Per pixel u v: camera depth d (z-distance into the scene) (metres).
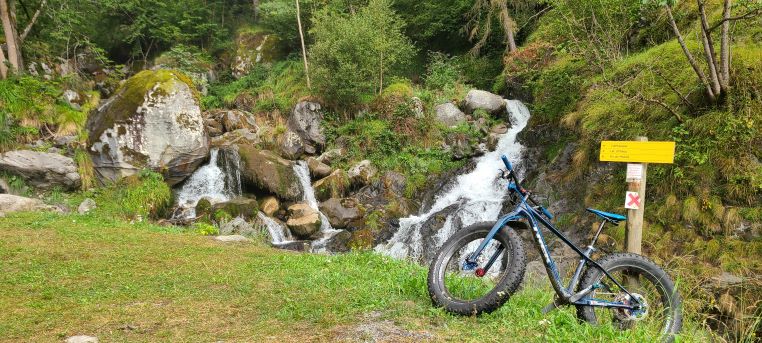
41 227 7.34
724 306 5.14
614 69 8.98
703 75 6.59
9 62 13.73
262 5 21.98
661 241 6.43
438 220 10.83
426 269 5.46
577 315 3.32
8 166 10.47
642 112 7.77
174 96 12.26
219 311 3.59
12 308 3.63
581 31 9.52
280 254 6.42
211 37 24.70
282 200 12.58
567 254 5.45
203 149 12.66
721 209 6.18
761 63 6.64
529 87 14.04
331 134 15.05
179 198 12.52
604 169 8.21
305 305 3.65
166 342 2.88
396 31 16.91
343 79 14.97
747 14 6.19
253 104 18.91
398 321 3.21
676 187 6.74
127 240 6.87
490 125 14.58
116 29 24.67
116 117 11.73
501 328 3.08
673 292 3.33
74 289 4.25
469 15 18.58
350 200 12.35
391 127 14.48
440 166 13.31
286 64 21.64
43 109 12.32
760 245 5.72
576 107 10.01
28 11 17.48
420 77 18.73
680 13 8.97
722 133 6.49
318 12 17.52
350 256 6.27
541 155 10.99
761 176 6.05
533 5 16.58
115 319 3.37
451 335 2.95
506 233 3.38
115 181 11.63
